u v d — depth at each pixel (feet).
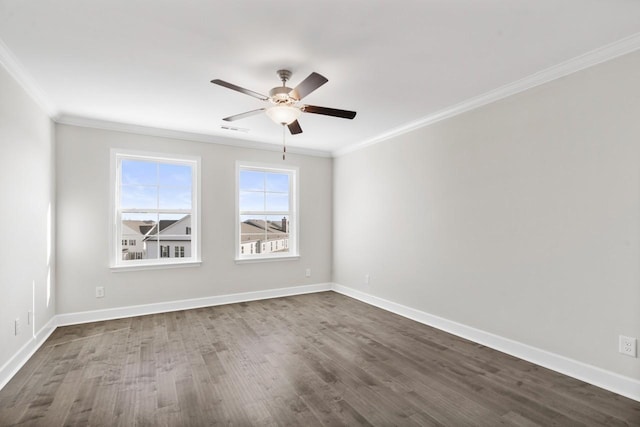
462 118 11.05
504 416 6.53
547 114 8.72
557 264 8.51
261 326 12.04
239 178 15.78
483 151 10.36
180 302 14.24
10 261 8.13
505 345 9.68
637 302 7.15
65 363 8.86
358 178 16.28
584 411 6.69
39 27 6.57
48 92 9.87
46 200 10.95
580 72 8.05
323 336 11.02
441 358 9.29
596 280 7.78
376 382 7.89
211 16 6.28
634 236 7.20
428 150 12.35
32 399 7.09
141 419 6.40
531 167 9.07
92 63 8.11
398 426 6.22
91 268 12.56
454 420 6.40
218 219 15.17
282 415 6.56
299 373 8.35
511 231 9.57
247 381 7.92
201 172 14.79
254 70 8.52
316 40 7.14
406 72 8.66
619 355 7.39
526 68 8.48
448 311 11.52
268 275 16.47
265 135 14.80
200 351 9.71
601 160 7.70
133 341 10.48
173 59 7.93
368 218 15.56
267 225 16.80
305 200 17.60
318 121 12.76
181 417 6.47
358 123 13.03
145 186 13.94
